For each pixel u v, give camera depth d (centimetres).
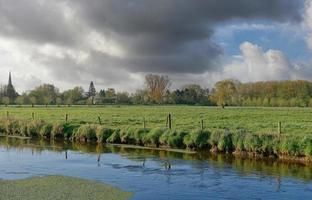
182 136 4409
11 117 6800
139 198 2364
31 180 2877
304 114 8262
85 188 2622
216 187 2611
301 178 2853
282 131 4431
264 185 2658
